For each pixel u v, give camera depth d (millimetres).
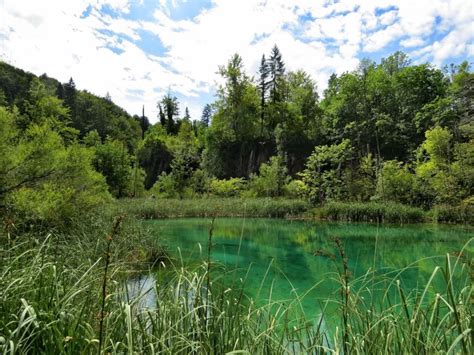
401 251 9508
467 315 1672
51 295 1833
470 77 23656
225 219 19641
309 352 1920
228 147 39812
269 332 2010
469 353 1366
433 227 15383
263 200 23562
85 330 1710
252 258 8688
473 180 17359
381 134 31703
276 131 34156
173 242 10867
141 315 2018
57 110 11547
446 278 1487
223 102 40906
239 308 2268
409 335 1710
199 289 2023
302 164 36312
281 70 43438
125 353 1675
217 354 1854
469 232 13539
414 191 20562
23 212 5602
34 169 6391
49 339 1560
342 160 24844
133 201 24562
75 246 5113
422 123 30312
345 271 1898
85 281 2408
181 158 34875
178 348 1846
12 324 1725
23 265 2373
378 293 4332
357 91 35188
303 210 21328
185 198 30422
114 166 32312
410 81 35312
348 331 1919
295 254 9344
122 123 71875
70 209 7059
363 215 18406
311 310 4309
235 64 40344
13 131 6461
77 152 7840
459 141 20812
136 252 6621
